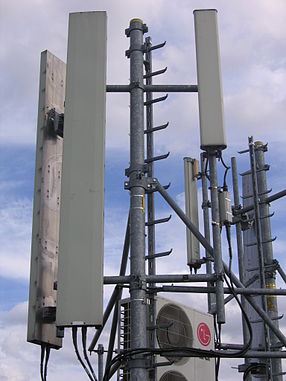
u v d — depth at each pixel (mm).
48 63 5926
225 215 5195
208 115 5316
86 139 5258
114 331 5273
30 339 5094
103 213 5051
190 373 5547
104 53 5500
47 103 5801
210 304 6750
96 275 4879
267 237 7973
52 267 5492
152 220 5410
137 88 5520
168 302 5508
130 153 5352
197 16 5625
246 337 6461
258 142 8438
